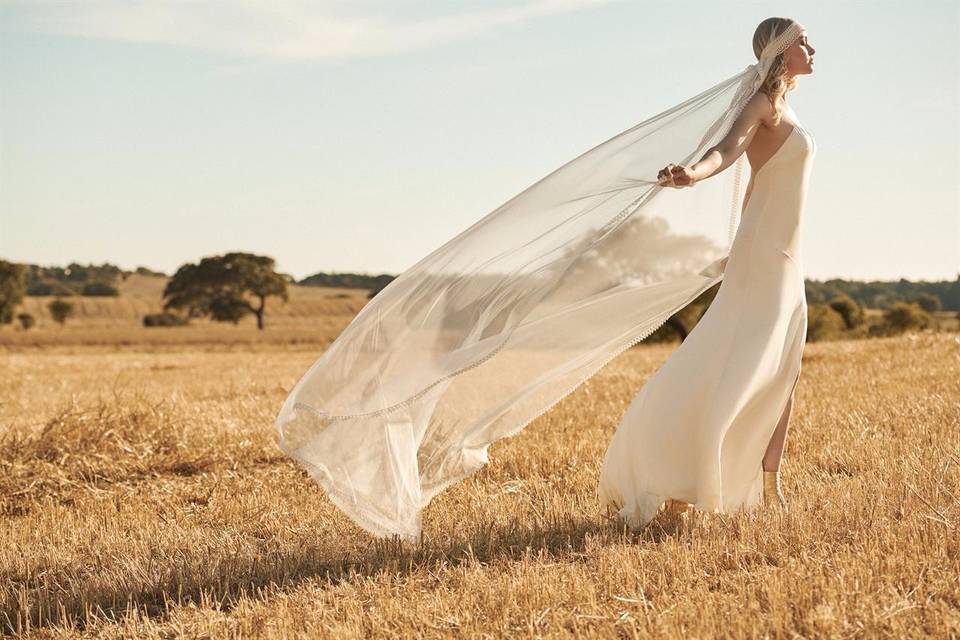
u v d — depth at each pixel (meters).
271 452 9.03
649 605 3.96
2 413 15.11
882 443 7.41
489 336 5.31
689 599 3.93
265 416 11.69
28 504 7.50
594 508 5.91
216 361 37.81
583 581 4.28
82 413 9.17
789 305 5.32
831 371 14.67
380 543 5.29
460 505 6.35
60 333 86.12
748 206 5.42
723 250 5.66
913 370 13.08
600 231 5.34
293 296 143.88
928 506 4.98
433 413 5.55
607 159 5.41
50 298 140.25
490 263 5.36
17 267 122.81
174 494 7.61
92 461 8.45
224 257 115.62
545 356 5.62
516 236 5.38
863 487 5.71
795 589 3.90
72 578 5.16
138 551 5.57
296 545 5.42
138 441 9.09
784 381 5.34
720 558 4.53
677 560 4.46
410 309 5.34
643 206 5.50
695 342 5.38
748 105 5.23
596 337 5.68
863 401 9.95
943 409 8.74
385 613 4.20
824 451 7.40
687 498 5.32
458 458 5.62
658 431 5.34
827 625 3.52
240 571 5.03
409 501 5.31
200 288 114.81
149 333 85.56
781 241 5.32
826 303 61.75
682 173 4.96
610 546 4.79
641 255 5.56
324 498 7.00
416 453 5.45
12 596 4.92
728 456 5.39
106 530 6.23
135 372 29.94
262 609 4.41
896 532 4.57
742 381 5.17
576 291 5.54
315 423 5.33
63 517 6.91
